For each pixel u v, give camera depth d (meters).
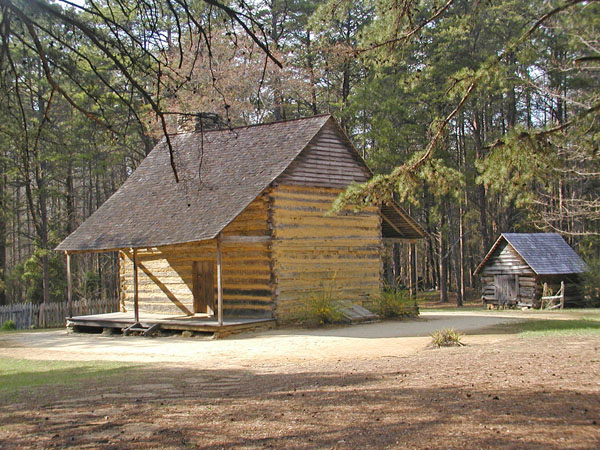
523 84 31.17
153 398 10.06
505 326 21.20
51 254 41.78
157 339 21.55
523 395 8.73
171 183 26.56
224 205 22.27
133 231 24.08
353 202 12.61
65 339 23.39
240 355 16.31
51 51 10.60
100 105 11.08
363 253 25.86
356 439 7.16
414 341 17.70
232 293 23.80
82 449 7.32
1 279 43.97
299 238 23.66
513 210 48.75
